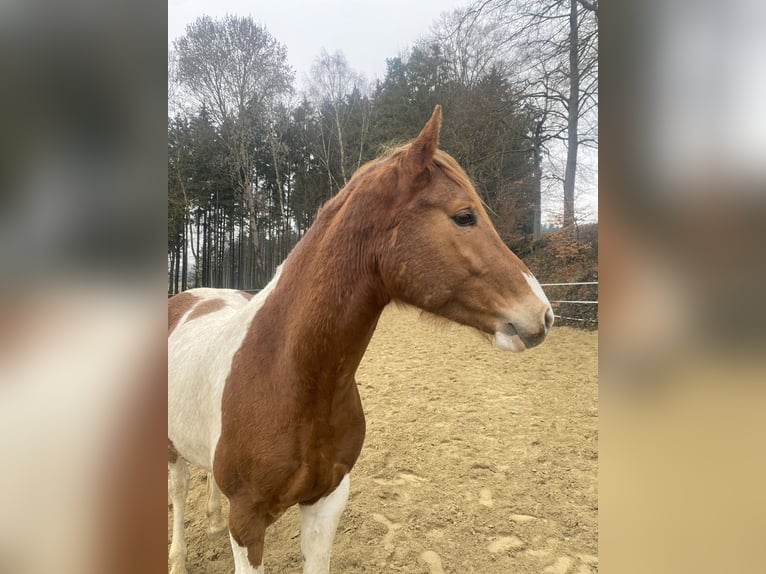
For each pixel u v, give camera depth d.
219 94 20.62
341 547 2.90
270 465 1.71
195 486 3.76
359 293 1.69
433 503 3.38
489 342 1.67
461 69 17.94
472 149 16.98
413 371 6.84
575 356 7.68
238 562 1.81
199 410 2.06
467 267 1.60
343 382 1.76
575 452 4.17
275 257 23.25
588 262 12.98
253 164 22.44
